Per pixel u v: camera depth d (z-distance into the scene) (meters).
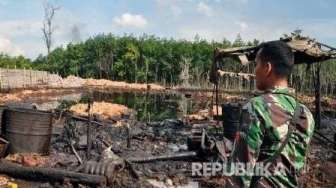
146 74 92.19
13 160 11.34
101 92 60.78
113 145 15.55
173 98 51.38
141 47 97.94
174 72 93.62
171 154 13.38
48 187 9.74
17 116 11.93
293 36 16.42
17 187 9.56
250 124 2.96
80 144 14.21
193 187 10.73
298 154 3.02
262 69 3.17
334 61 50.78
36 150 12.25
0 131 12.02
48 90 54.97
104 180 9.96
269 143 2.96
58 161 11.77
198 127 20.92
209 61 91.19
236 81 52.91
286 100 3.05
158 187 10.51
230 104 14.42
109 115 27.39
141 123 23.27
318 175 11.04
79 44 104.88
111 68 99.88
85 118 17.75
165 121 24.12
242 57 15.78
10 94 43.22
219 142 12.75
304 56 17.02
